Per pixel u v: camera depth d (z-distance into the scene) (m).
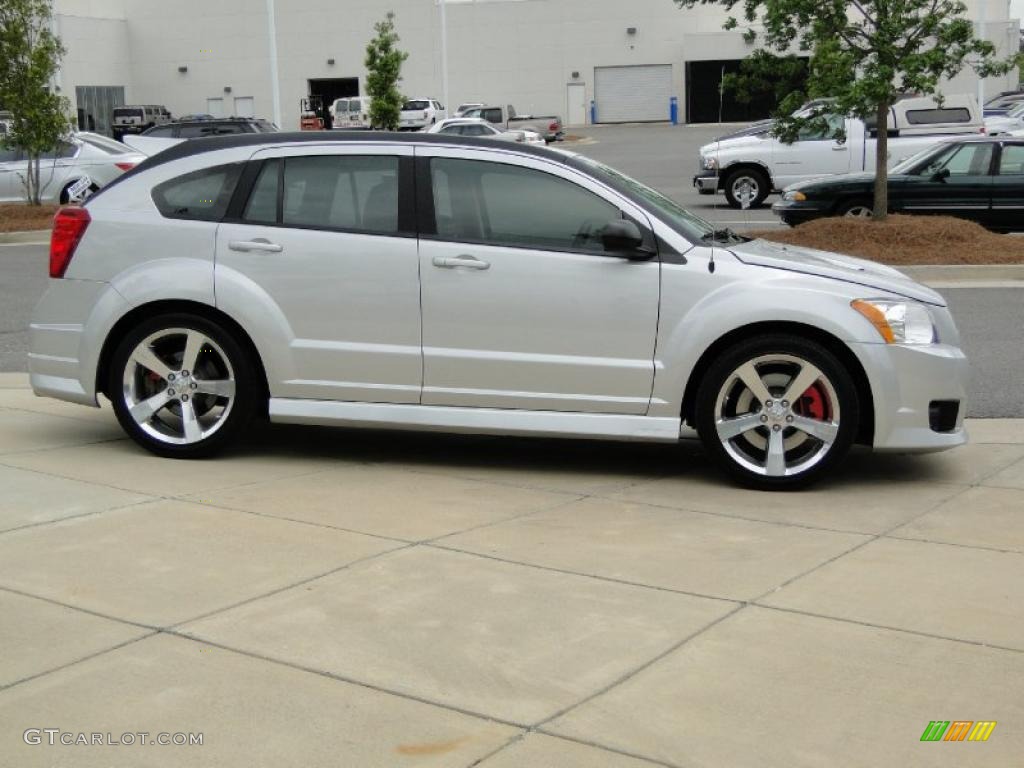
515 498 6.58
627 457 7.55
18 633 4.61
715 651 4.50
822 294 6.61
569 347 6.80
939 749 3.79
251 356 7.16
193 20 70.12
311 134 7.25
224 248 7.08
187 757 3.69
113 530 5.86
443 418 6.96
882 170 16.67
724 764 3.69
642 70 69.38
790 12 16.14
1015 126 34.56
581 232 6.86
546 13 69.50
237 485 6.73
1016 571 5.39
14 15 22.27
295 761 3.68
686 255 6.74
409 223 6.97
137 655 4.42
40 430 7.99
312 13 69.44
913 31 17.22
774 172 24.41
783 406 6.66
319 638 4.59
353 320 6.97
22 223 21.33
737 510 6.38
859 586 5.20
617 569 5.40
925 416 6.66
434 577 5.27
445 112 57.00
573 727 3.91
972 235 16.03
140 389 7.29
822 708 4.05
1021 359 10.19
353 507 6.34
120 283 7.17
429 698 4.11
